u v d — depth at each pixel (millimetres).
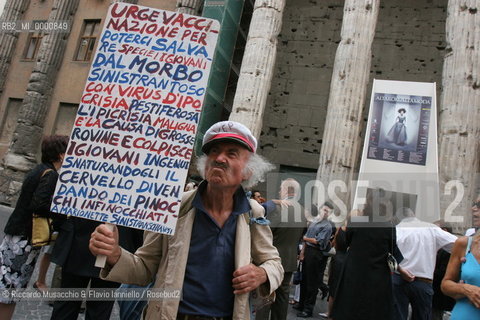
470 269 3291
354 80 12992
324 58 18766
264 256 2410
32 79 19406
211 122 17859
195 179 6891
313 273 6953
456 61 11883
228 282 2232
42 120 19391
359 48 13242
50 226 3891
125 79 2502
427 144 8156
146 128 2420
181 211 2367
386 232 4000
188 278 2191
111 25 2602
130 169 2354
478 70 11555
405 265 4691
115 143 2396
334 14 19125
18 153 18609
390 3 18266
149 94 2477
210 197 2357
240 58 20859
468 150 11086
